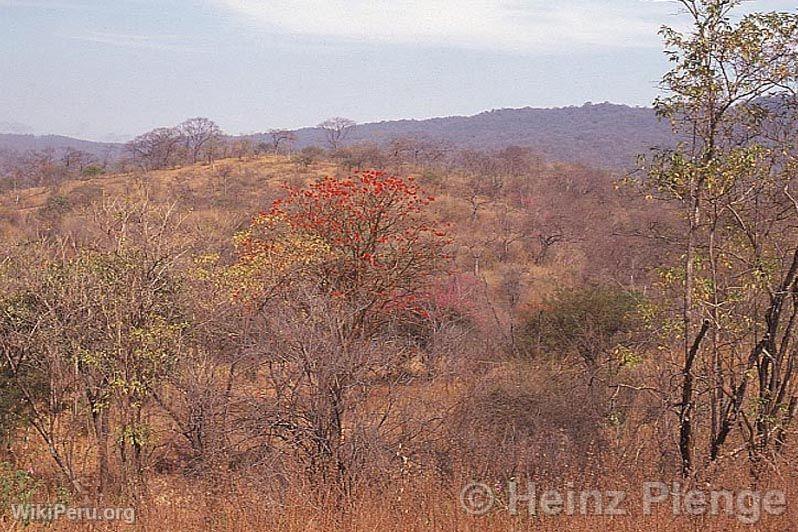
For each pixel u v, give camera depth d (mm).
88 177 58406
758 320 8875
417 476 8305
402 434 9422
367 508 7477
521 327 17094
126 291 11258
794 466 7836
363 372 9867
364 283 15750
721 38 7949
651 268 9867
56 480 11039
